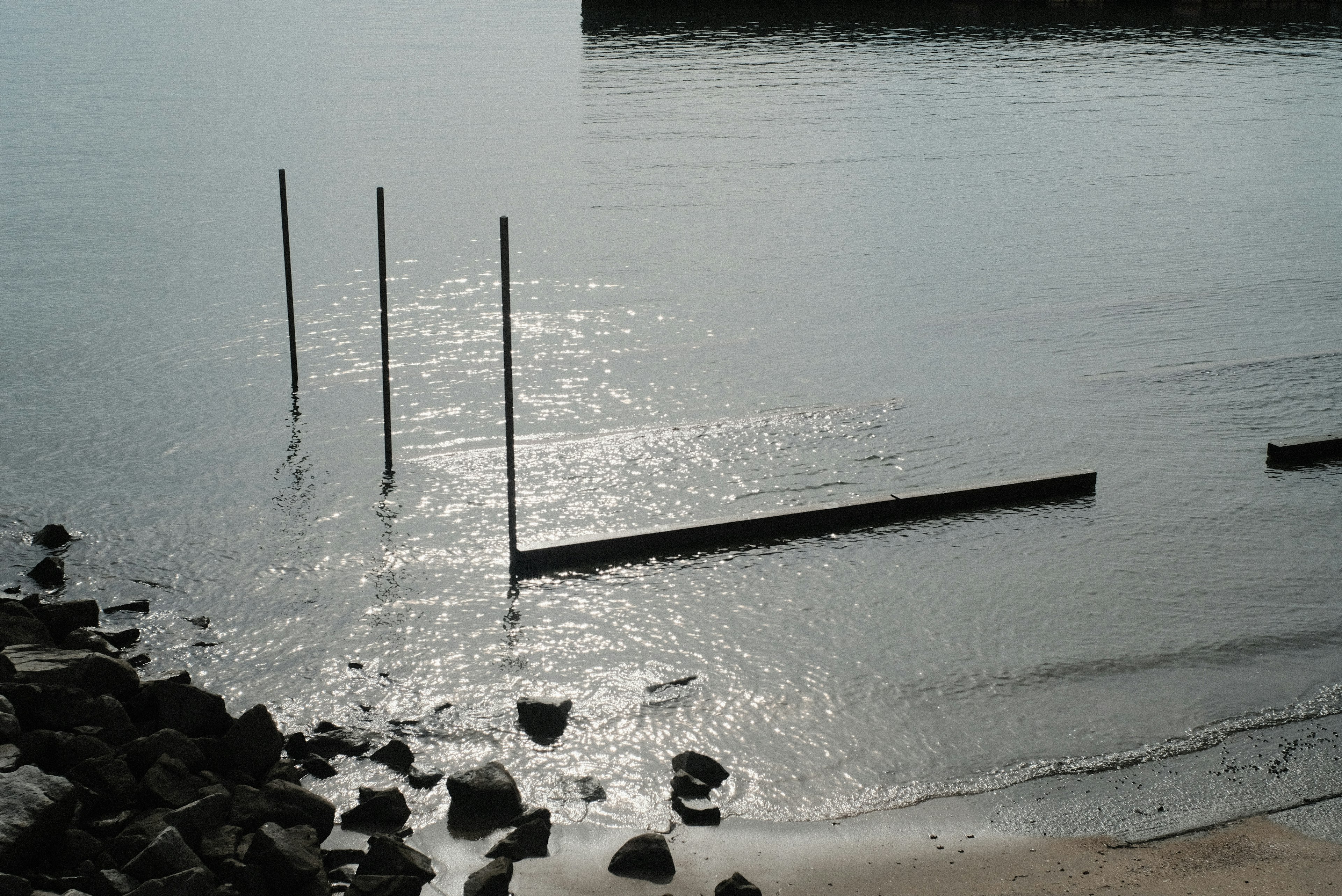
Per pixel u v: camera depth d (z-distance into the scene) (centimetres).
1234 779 769
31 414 1331
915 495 1177
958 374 1554
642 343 1620
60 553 1043
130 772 666
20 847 565
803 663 905
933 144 3109
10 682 718
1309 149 3184
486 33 5606
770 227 2247
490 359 1546
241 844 634
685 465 1267
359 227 2150
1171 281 1989
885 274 1981
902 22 5884
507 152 2869
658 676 882
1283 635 962
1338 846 703
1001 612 991
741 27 5706
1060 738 814
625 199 2427
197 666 876
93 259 1908
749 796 741
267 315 1675
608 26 5819
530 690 859
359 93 3738
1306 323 1794
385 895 615
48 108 3288
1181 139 3275
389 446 1233
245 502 1149
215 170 2584
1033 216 2402
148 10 6469
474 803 711
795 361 1579
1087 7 6606
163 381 1437
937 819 723
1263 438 1385
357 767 757
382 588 1005
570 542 1060
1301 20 6356
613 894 640
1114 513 1189
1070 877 667
